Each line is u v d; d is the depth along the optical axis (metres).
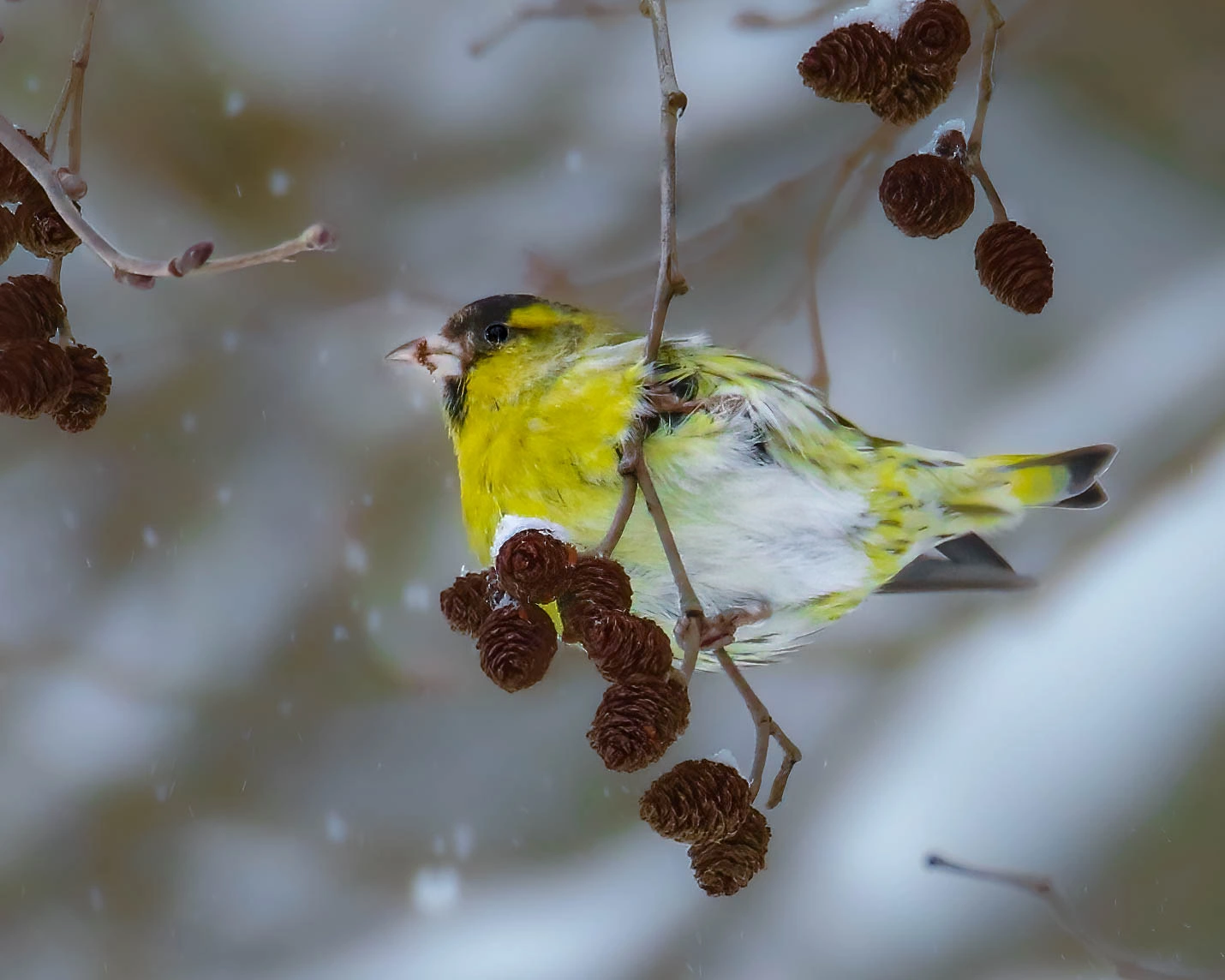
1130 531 10.13
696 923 9.91
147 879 11.04
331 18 11.89
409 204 11.62
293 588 11.42
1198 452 10.17
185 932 10.80
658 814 4.89
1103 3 11.12
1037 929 9.11
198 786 11.28
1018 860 9.30
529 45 11.83
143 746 11.35
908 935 9.37
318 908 10.88
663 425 6.80
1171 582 9.80
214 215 11.62
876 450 7.14
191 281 11.50
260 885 11.04
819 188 10.92
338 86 11.80
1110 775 9.36
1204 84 11.13
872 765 10.07
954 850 9.50
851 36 5.67
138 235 11.52
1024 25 10.30
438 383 7.30
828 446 7.05
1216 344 10.42
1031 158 11.30
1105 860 9.16
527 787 11.09
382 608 11.34
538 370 6.96
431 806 11.01
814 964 9.39
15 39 11.52
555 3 10.69
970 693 10.02
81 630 11.41
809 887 9.73
